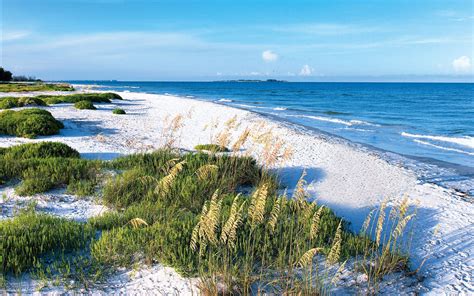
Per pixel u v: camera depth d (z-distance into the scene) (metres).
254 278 5.87
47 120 20.16
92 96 43.50
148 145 17.69
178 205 8.76
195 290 5.59
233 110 39.69
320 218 8.39
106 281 5.79
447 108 58.22
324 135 24.53
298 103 70.81
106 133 21.36
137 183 9.84
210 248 6.04
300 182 6.80
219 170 11.16
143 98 59.97
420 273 6.82
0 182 10.03
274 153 10.54
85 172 10.84
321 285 5.76
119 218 7.78
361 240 7.48
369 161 16.66
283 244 6.92
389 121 38.81
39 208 8.70
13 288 5.45
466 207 10.72
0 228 6.78
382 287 6.15
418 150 21.33
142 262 6.27
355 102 74.88
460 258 7.50
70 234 6.66
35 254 6.16
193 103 49.25
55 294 5.40
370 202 11.08
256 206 5.74
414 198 11.54
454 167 16.53
